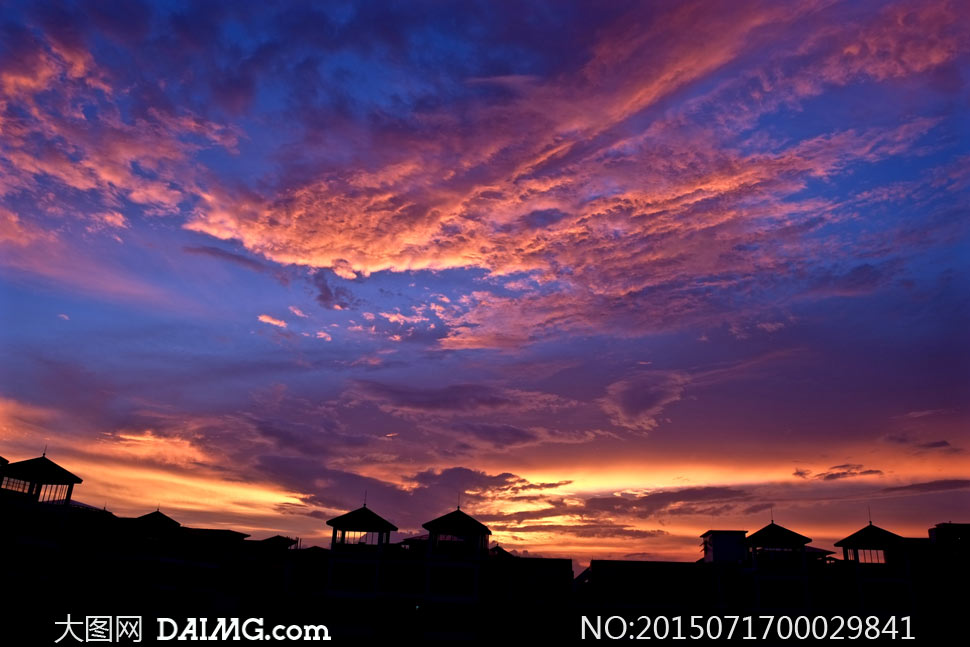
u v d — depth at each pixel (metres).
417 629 57.22
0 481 51.47
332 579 58.47
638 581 61.22
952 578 58.34
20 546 47.12
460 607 58.06
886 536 61.53
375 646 56.38
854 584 59.31
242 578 60.09
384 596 58.00
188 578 56.34
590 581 61.72
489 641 57.47
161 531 58.88
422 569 59.16
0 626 44.91
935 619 57.38
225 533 70.56
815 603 59.00
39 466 52.44
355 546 59.88
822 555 64.31
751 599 59.88
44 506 49.72
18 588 46.41
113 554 51.91
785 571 60.31
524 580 61.28
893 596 58.69
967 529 62.44
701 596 60.59
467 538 60.56
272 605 58.41
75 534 51.25
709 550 73.94
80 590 49.69
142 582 52.34
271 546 68.69
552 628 58.91
